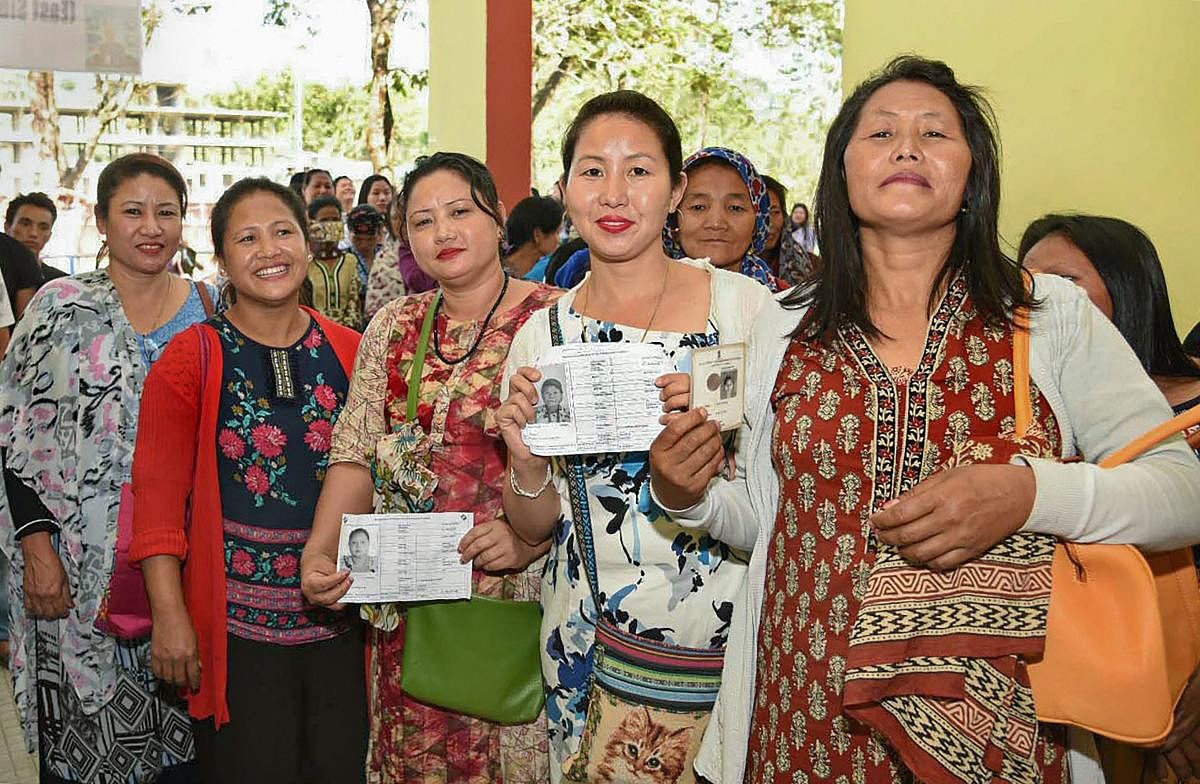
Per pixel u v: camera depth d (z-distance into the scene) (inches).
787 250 204.7
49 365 111.0
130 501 109.8
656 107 83.1
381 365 101.6
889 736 58.7
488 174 100.5
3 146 478.0
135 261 114.2
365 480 101.6
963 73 207.5
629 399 75.9
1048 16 186.9
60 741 113.5
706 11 627.2
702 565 80.5
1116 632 58.5
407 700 98.6
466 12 313.6
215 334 103.6
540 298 100.3
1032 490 57.2
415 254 99.3
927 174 64.1
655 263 84.2
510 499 87.2
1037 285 66.5
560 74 627.8
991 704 57.9
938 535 56.4
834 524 65.9
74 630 110.7
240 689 101.3
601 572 82.3
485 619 94.3
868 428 64.9
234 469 101.3
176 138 518.0
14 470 110.0
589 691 84.7
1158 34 165.8
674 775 79.6
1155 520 58.2
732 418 70.2
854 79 240.8
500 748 97.7
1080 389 63.9
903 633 58.2
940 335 65.6
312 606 103.3
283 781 102.0
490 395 95.8
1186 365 95.0
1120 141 173.6
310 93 548.7
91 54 269.7
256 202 103.3
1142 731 57.9
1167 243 165.8
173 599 98.9
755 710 72.7
